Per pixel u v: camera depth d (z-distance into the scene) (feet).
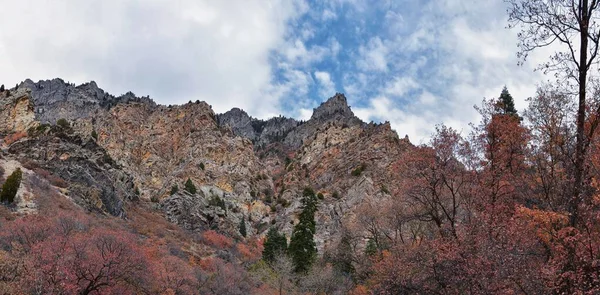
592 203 45.88
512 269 46.55
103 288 80.12
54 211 119.44
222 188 354.95
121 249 85.25
